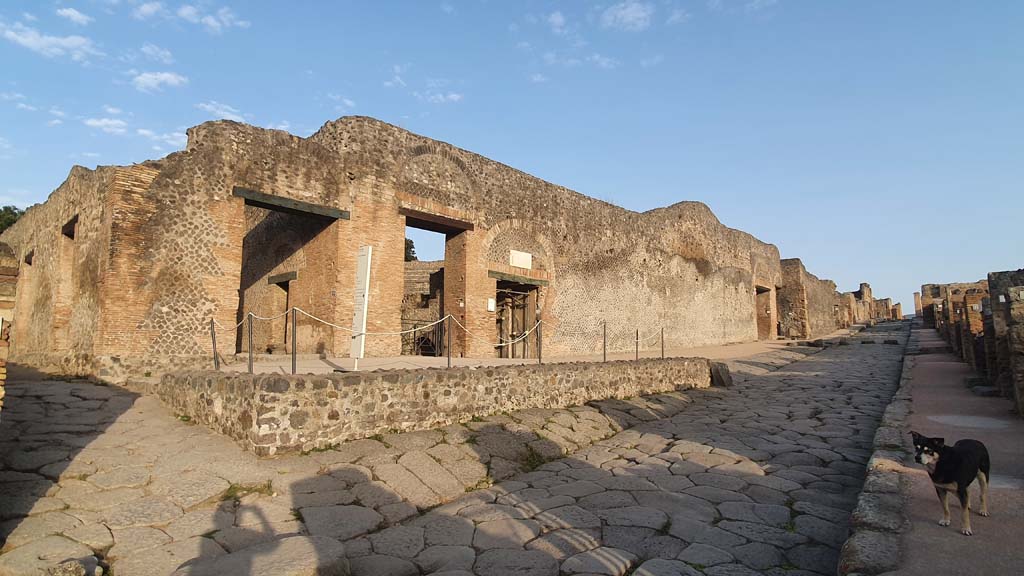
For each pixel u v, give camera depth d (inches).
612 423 386.0
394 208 580.7
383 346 554.3
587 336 813.2
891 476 221.5
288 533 200.4
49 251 570.3
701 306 1103.6
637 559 184.9
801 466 287.9
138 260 419.2
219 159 466.0
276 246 639.1
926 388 473.1
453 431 315.3
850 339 1197.7
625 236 905.5
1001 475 222.1
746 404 470.9
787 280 1545.3
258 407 252.5
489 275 674.8
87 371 408.2
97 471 228.1
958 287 1769.2
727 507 231.0
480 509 233.0
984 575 136.8
